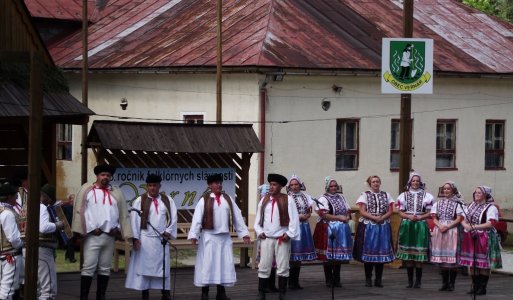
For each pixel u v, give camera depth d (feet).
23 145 64.13
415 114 102.12
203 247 48.93
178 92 97.40
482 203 53.93
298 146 92.48
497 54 111.04
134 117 101.81
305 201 53.42
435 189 103.96
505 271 65.10
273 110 90.74
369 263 55.67
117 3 116.78
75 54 107.86
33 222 36.19
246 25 98.12
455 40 111.75
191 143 60.13
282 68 89.56
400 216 58.34
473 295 52.65
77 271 61.05
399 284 57.11
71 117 59.57
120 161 59.26
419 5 117.80
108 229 47.47
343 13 105.70
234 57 91.20
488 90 108.17
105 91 105.29
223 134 61.67
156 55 99.50
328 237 54.65
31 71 35.81
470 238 53.52
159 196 49.88
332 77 94.38
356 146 97.14
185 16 107.14
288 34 96.17
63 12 114.21
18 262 42.34
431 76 65.16
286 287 50.14
